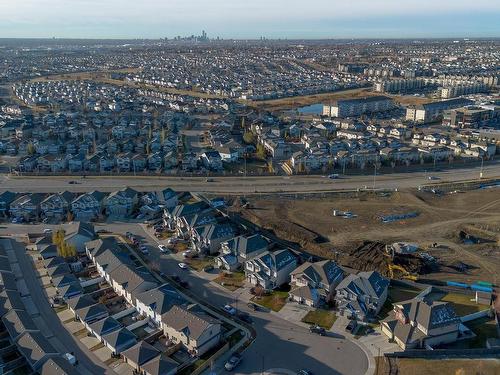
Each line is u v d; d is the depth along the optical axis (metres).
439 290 89.19
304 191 141.38
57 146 181.88
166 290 83.56
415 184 148.38
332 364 68.94
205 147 189.25
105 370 67.25
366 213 125.31
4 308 78.75
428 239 110.06
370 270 96.19
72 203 124.19
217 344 73.31
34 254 101.88
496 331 76.75
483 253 103.44
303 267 90.44
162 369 64.81
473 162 173.75
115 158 163.25
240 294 88.19
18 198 127.81
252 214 124.00
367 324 78.81
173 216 116.56
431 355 69.75
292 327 78.06
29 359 66.62
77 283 88.06
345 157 163.88
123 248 105.31
